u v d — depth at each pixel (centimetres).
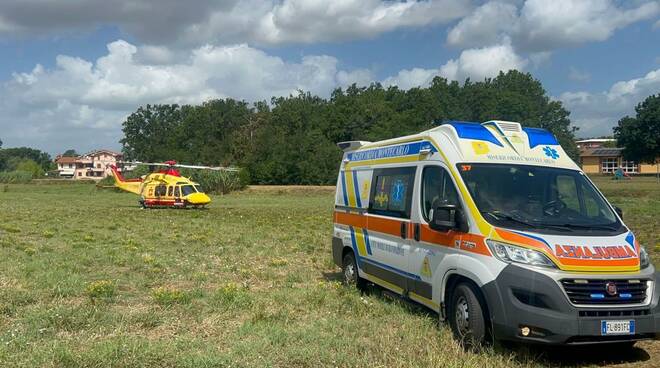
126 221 2639
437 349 610
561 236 611
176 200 3875
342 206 1041
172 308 814
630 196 4569
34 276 1041
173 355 588
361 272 948
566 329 559
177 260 1311
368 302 845
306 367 573
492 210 649
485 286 601
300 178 8594
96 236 1889
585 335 562
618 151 10675
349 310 809
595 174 10238
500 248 605
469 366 558
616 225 659
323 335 669
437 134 767
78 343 626
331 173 8538
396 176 845
